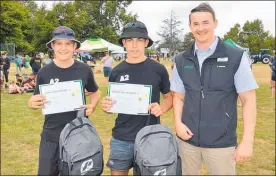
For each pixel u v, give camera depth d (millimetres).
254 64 54656
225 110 3143
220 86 3113
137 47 3402
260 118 9742
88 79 3691
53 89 3508
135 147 3143
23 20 64000
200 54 3225
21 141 7070
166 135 3129
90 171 3057
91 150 3086
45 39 64062
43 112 3498
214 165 3246
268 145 6930
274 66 14016
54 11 65688
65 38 3402
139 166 3031
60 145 3168
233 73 3107
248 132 3104
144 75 3463
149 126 3250
